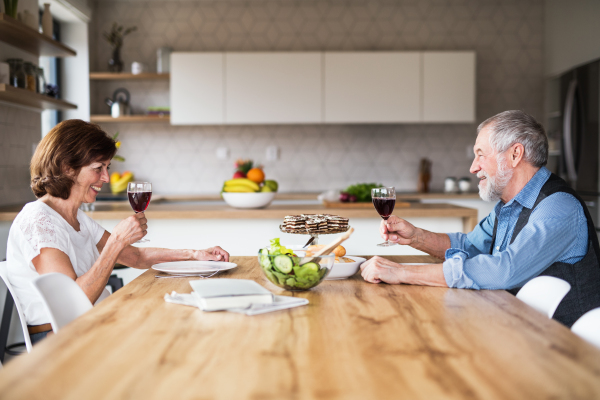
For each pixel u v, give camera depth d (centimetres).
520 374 66
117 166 466
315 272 114
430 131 467
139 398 58
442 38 461
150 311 98
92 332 84
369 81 426
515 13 461
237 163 340
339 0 459
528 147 140
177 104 425
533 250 126
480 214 408
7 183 287
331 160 468
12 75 262
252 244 257
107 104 449
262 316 96
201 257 157
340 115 427
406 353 75
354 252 261
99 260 133
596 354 74
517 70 462
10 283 131
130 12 457
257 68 425
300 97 425
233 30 459
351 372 67
